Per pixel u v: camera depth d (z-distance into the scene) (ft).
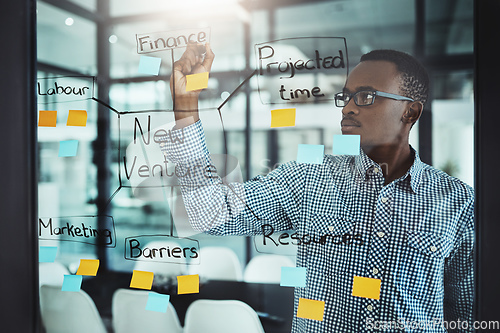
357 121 3.42
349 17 3.51
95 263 4.08
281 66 3.68
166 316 4.02
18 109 3.46
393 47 3.42
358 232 3.29
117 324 4.11
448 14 3.32
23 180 3.47
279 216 3.63
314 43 3.60
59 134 4.17
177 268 4.04
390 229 3.22
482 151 2.74
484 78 2.74
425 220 3.18
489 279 2.72
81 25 4.12
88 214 4.16
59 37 4.17
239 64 3.79
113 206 4.11
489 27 2.72
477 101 2.76
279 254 3.62
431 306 3.16
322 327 3.35
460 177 3.24
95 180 4.13
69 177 4.16
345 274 3.30
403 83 3.34
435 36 3.33
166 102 3.94
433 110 3.31
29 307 3.47
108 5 4.06
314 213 3.46
